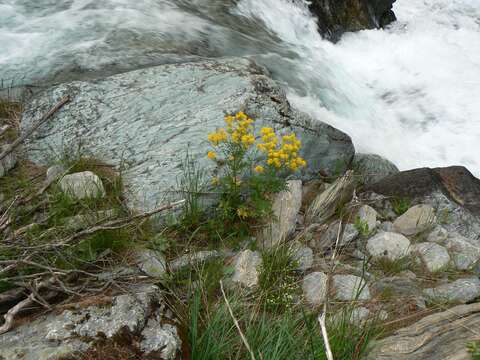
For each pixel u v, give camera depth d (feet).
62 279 7.04
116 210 8.46
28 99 11.15
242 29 16.88
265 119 10.62
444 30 24.07
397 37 21.76
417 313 7.87
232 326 6.81
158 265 7.83
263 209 8.84
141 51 13.44
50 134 10.03
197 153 9.71
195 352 6.51
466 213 10.64
